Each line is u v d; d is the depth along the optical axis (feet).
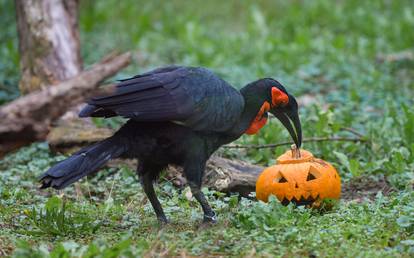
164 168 34.91
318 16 90.33
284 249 29.22
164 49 79.71
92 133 46.24
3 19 85.35
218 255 29.19
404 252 29.43
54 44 53.47
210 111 33.27
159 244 30.04
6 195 38.40
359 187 41.63
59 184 30.78
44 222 33.14
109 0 92.38
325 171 36.45
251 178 40.24
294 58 74.02
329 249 29.30
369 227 31.60
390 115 49.49
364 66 72.08
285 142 45.44
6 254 29.58
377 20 87.40
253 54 76.18
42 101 26.21
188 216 35.50
